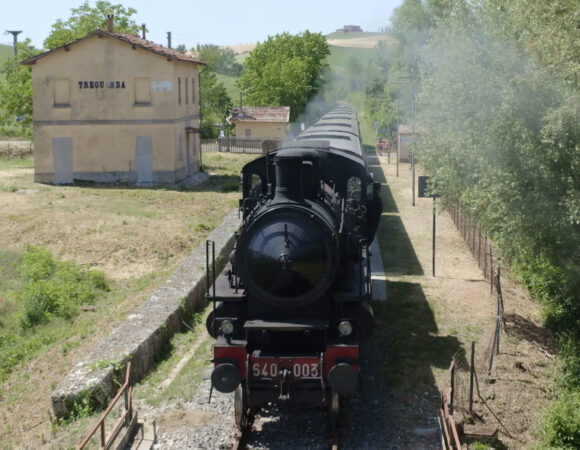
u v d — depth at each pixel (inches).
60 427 366.9
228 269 428.1
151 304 529.3
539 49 466.6
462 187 591.5
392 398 403.2
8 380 451.8
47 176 1264.8
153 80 1243.8
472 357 396.2
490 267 642.8
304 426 371.6
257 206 401.1
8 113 1608.0
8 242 828.6
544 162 480.1
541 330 560.4
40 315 568.7
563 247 524.1
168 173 1270.9
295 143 480.7
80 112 1252.5
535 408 419.2
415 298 602.5
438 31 557.0
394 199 1170.6
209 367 444.8
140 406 391.2
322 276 359.9
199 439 352.2
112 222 926.4
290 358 349.7
